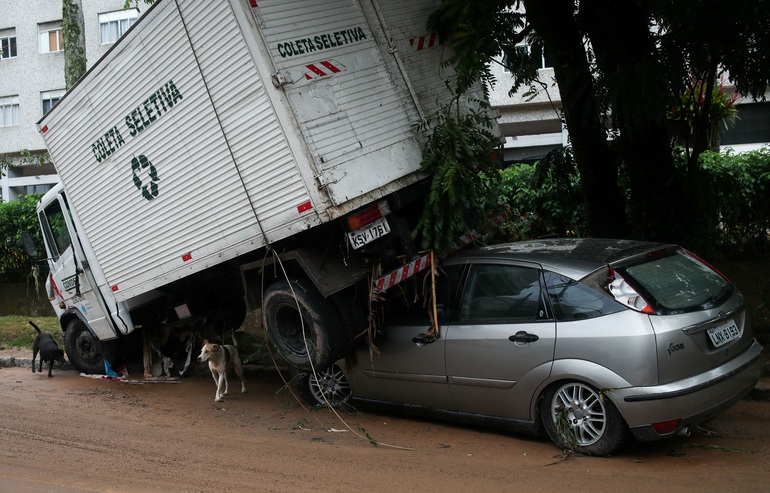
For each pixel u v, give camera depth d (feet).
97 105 25.85
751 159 31.17
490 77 24.02
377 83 21.86
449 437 20.51
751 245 31.76
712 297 18.44
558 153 29.30
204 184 22.76
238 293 30.50
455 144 21.22
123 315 29.66
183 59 22.06
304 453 19.69
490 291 19.85
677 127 27.76
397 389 21.83
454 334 20.15
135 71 23.89
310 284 22.09
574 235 33.68
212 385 30.27
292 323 22.97
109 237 27.35
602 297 17.67
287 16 20.35
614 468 17.07
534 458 18.13
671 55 23.66
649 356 16.65
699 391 16.85
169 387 30.22
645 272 18.22
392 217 21.27
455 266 20.90
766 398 22.86
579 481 16.33
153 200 24.85
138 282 26.48
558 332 18.01
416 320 21.42
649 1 23.17
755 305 31.09
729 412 21.77
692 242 26.53
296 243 22.31
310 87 20.27
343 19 21.66
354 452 19.56
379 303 21.95
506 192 34.32
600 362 17.25
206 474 18.19
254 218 21.45
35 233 49.42
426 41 23.80
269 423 23.41
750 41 23.57
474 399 19.92
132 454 20.22
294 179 20.12
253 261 24.34
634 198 27.32
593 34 25.50
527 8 25.66
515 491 15.97
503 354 19.02
